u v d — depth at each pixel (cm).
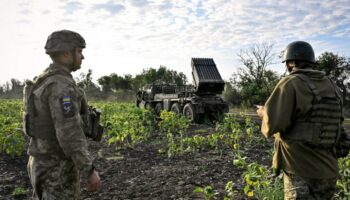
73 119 284
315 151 296
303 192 295
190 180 636
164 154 902
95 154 908
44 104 292
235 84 3688
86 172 286
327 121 295
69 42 301
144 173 709
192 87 1742
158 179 657
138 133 1166
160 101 1998
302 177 296
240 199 522
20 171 745
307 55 309
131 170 738
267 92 3331
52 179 297
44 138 295
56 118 283
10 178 682
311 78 301
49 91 289
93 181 290
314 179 295
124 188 612
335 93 305
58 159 298
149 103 2070
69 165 303
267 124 299
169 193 572
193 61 1705
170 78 4147
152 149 971
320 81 304
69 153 283
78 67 312
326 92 299
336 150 322
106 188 615
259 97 3350
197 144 955
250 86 3453
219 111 1666
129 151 945
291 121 298
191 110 1633
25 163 816
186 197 547
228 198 490
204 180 635
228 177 654
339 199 464
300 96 292
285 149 306
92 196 574
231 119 1206
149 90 2127
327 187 300
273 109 299
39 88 292
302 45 311
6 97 5022
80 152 283
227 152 898
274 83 3294
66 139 281
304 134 293
